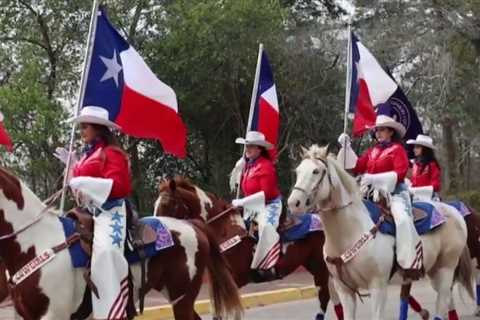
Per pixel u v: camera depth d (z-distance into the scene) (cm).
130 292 816
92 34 900
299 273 2236
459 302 1620
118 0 2409
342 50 2711
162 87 950
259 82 1327
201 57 2389
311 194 933
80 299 787
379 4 2981
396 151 1021
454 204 1326
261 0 2459
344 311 1010
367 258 971
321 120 2695
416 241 1018
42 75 2384
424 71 2888
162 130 950
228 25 2369
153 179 2677
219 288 950
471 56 3139
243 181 1204
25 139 2066
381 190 1003
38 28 2414
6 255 764
